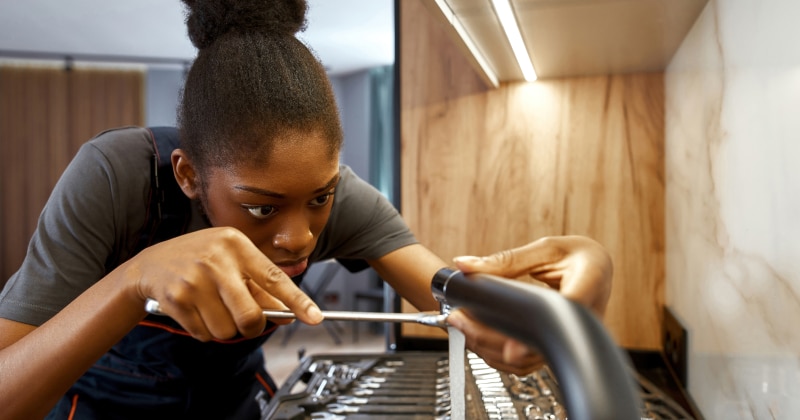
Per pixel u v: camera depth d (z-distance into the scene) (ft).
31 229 15.57
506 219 4.01
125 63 15.90
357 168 16.90
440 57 4.12
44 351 1.70
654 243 3.77
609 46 3.10
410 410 2.73
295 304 1.54
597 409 0.73
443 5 2.27
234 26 2.09
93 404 2.97
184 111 2.06
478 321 1.07
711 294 2.64
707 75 2.62
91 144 2.37
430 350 4.15
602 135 3.82
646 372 3.61
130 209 2.35
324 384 3.11
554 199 3.92
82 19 12.56
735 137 2.25
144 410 2.96
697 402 2.94
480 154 4.05
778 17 1.78
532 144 3.95
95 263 2.20
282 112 1.79
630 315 3.83
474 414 2.11
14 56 15.24
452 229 4.12
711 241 2.63
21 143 15.58
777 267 1.82
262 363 3.59
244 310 1.48
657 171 3.74
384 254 2.83
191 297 1.51
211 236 1.59
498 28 2.66
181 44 14.48
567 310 0.85
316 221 2.02
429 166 4.16
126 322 1.69
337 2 11.35
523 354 0.96
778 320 1.82
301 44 2.09
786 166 1.72
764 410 1.97
